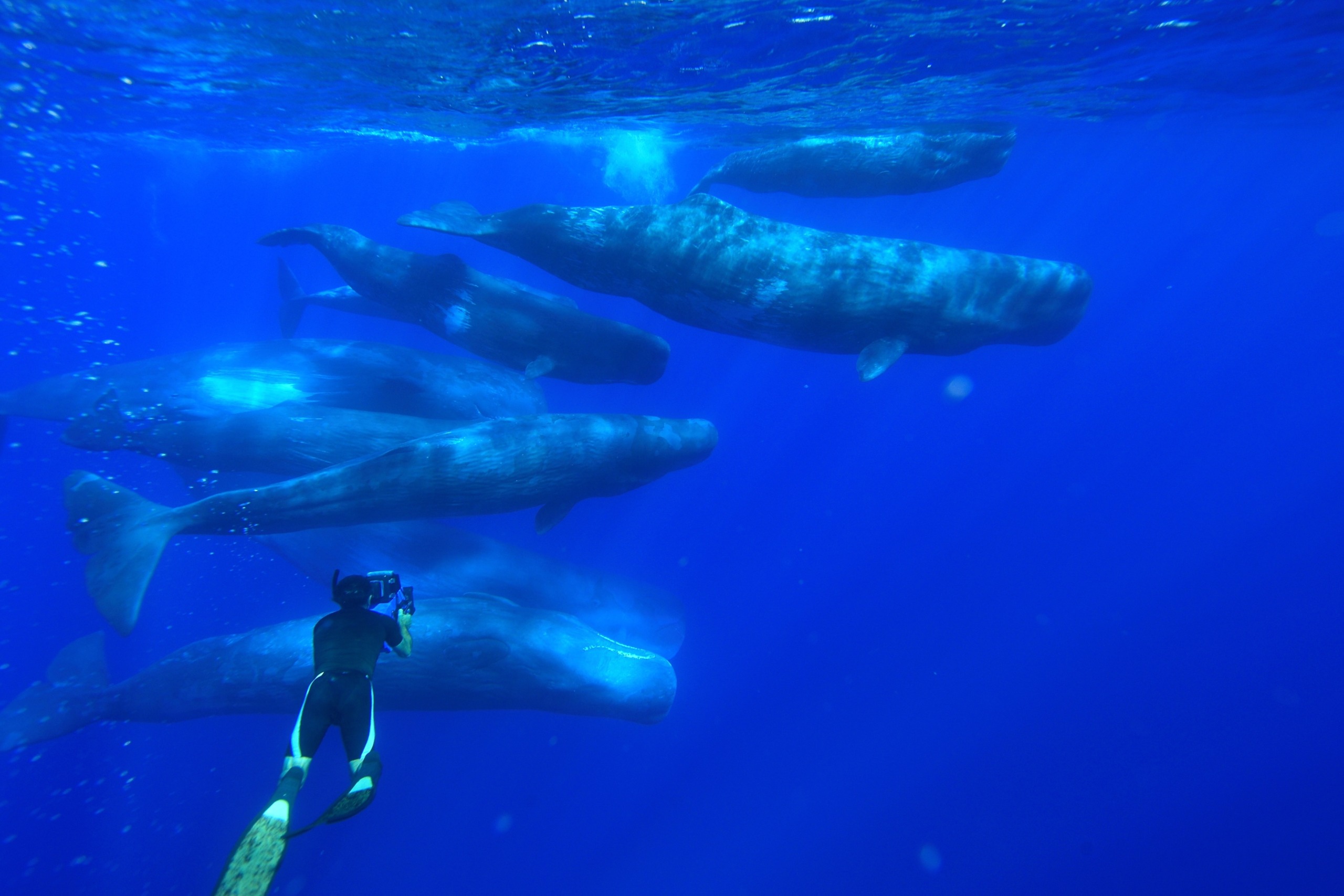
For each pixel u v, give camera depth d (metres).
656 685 10.39
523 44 11.41
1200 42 12.62
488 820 14.79
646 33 10.82
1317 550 26.19
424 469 8.83
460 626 9.47
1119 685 19.81
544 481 9.51
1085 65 13.56
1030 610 22.50
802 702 18.20
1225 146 31.23
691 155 23.86
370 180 39.44
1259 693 19.70
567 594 11.72
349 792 2.86
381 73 13.67
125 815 12.37
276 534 10.59
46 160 28.66
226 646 9.82
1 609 17.00
